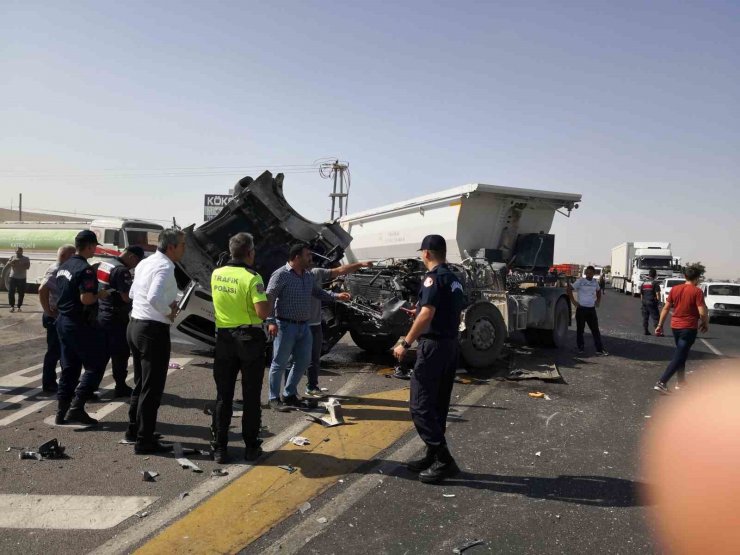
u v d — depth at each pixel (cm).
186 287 798
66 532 335
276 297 589
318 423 551
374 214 1348
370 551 320
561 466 454
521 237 1077
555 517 365
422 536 338
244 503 376
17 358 903
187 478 415
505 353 977
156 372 457
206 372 784
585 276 1027
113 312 626
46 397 643
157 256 462
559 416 600
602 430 554
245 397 446
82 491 390
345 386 717
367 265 676
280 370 602
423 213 1135
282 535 336
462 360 828
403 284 817
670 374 707
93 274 518
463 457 471
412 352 932
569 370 852
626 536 341
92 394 593
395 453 473
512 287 1008
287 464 444
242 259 456
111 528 341
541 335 1070
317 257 873
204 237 813
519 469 446
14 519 349
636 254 3466
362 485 408
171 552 315
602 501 389
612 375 823
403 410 600
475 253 1038
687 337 698
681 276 2909
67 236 2361
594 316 1016
